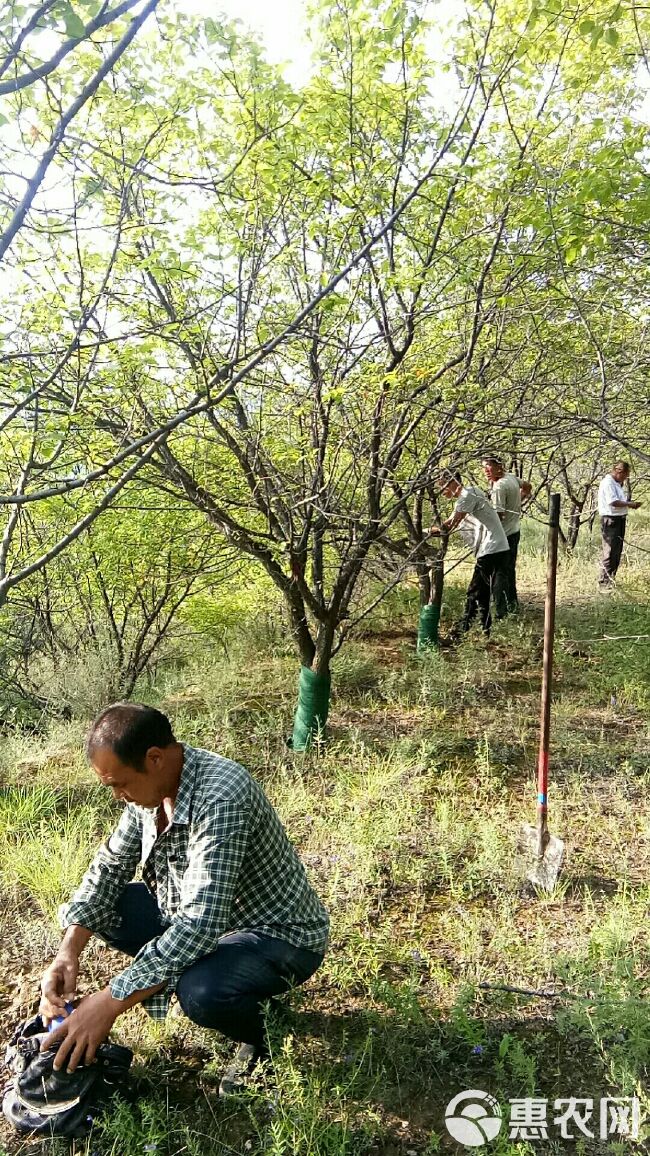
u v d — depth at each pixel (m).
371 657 6.42
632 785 4.22
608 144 3.21
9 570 5.17
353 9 3.27
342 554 4.71
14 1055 2.36
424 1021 2.58
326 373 4.05
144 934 2.62
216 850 2.25
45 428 3.13
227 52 3.17
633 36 3.47
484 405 4.20
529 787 4.19
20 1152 2.22
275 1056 2.41
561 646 6.63
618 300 4.07
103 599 6.29
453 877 3.42
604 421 3.44
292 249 3.87
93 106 3.08
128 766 2.22
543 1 3.00
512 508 7.20
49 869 3.43
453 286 3.71
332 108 3.53
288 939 2.46
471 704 5.45
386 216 3.79
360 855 3.49
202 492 4.13
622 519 8.69
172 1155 2.19
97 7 1.82
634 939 2.97
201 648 6.96
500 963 2.90
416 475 4.51
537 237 3.82
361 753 4.51
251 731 5.14
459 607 8.14
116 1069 2.33
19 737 5.40
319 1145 2.16
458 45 3.53
